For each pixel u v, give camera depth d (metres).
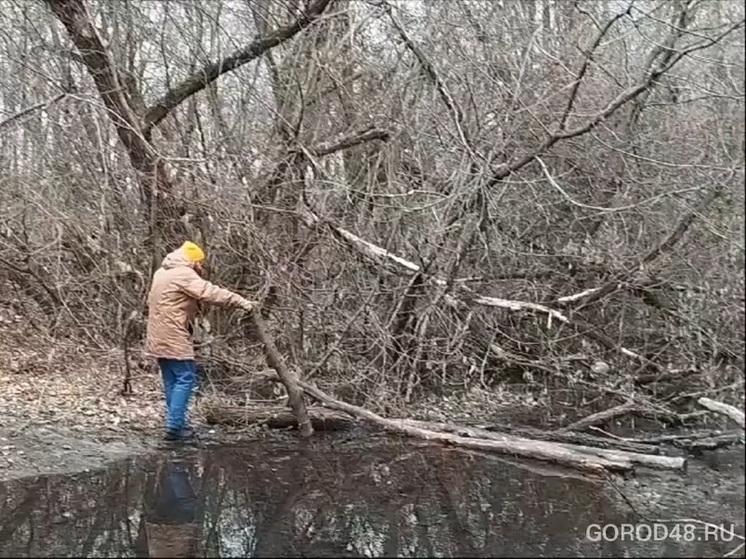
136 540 5.02
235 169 8.86
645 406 7.67
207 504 5.70
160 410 8.21
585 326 8.88
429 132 9.01
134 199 9.18
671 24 7.83
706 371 7.55
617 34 8.88
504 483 6.19
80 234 9.20
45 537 5.04
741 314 7.32
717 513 5.52
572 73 8.21
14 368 9.16
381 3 8.52
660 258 8.28
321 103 9.44
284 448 7.14
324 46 9.30
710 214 7.75
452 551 4.88
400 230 8.95
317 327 8.77
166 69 9.27
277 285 8.65
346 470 6.50
